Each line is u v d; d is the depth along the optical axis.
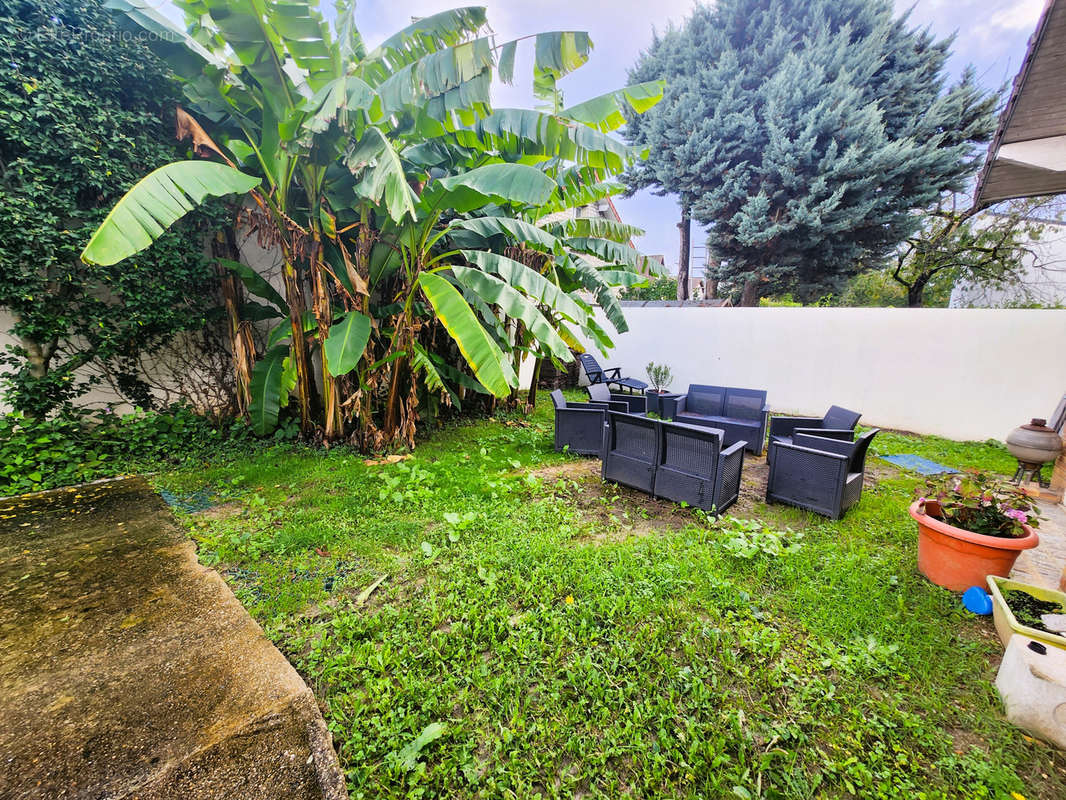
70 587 2.12
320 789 1.25
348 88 3.23
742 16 13.25
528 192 3.36
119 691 1.51
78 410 4.21
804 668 1.85
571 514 3.34
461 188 3.83
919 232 13.12
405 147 4.54
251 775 1.26
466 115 3.58
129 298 3.93
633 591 2.33
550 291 4.29
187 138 4.05
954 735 1.56
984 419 5.99
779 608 2.26
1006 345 5.81
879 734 1.54
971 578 2.34
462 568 2.51
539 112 3.71
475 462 4.65
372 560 2.57
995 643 2.01
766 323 7.70
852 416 4.36
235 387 5.44
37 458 3.58
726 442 5.64
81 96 3.42
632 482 3.92
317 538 2.78
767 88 12.26
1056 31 2.90
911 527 3.27
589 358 9.67
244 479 3.78
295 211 4.58
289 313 4.88
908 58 12.34
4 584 2.13
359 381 4.87
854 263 13.52
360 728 1.49
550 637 1.95
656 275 5.93
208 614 1.96
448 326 3.73
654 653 1.89
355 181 4.20
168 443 4.29
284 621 2.02
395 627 1.98
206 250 4.99
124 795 1.17
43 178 3.36
